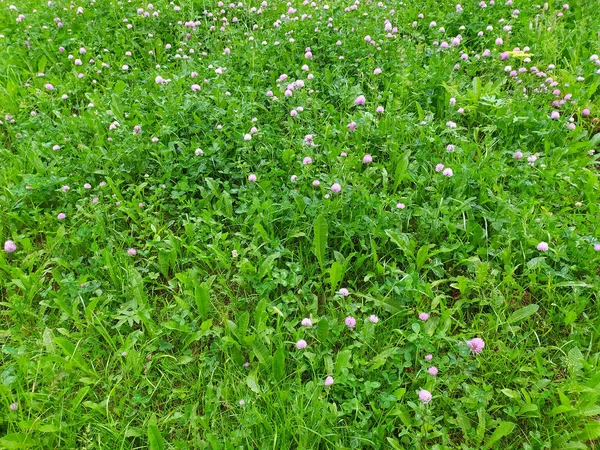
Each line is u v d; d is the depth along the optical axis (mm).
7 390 943
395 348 1009
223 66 1910
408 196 1343
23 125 1652
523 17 2061
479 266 1120
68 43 2133
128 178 1479
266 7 2381
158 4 2344
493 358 1013
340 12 2195
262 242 1277
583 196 1371
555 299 1132
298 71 1817
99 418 958
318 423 886
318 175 1387
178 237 1279
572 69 1822
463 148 1476
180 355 1068
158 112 1643
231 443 883
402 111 1656
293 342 1029
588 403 896
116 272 1207
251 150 1495
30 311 1153
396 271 1130
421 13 2203
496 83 1764
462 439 922
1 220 1352
